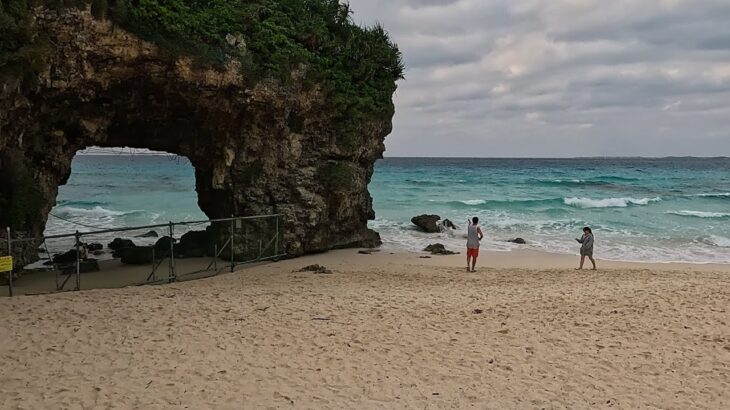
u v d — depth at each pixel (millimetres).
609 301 12914
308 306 12219
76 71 15367
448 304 12711
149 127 20469
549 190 57406
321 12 22641
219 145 20531
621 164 152375
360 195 24578
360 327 10680
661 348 9656
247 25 18969
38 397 7156
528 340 10062
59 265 17703
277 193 21031
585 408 7391
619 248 26250
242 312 11484
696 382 8266
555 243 27484
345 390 7754
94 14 14766
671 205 43688
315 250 22328
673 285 15195
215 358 8766
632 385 8148
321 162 22625
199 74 17266
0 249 15133
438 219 31484
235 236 20281
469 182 67875
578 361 9062
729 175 89000
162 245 21562
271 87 19312
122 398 7215
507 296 13781
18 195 15727
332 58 22141
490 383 8141
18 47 13461
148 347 9148
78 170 97500
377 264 20578
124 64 16109
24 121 15273
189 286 14961
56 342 9234
